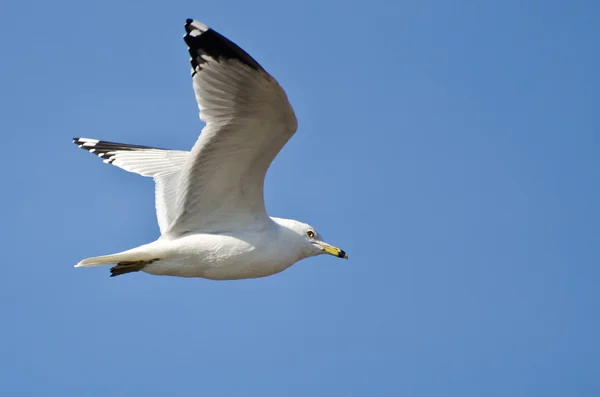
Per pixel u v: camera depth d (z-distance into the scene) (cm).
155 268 1302
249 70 1127
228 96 1173
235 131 1202
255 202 1297
